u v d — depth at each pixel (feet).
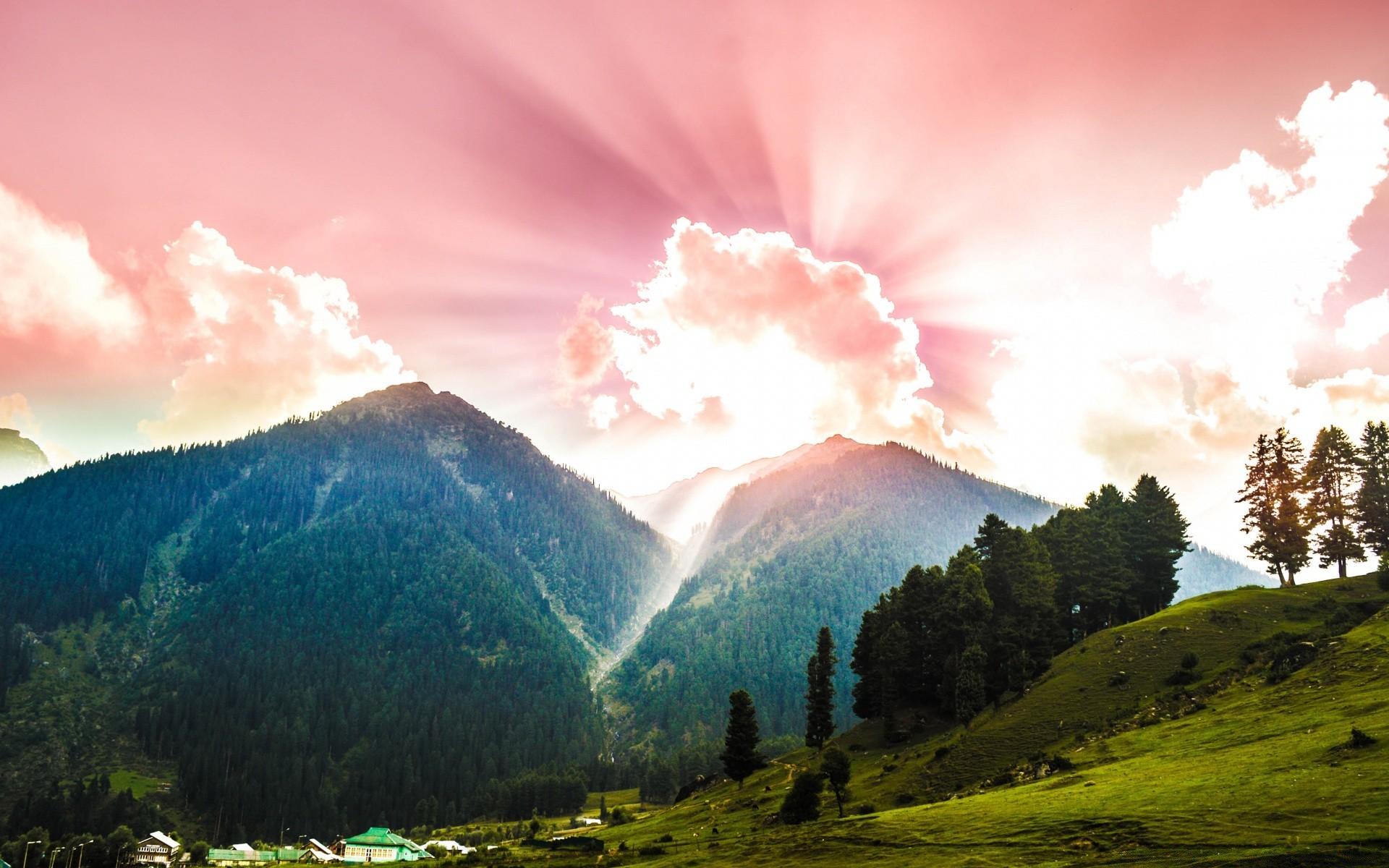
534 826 586.86
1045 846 184.24
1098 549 436.76
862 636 484.74
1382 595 351.05
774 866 228.63
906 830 228.22
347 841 649.61
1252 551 434.30
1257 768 196.65
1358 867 136.26
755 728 449.89
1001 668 380.58
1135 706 308.60
